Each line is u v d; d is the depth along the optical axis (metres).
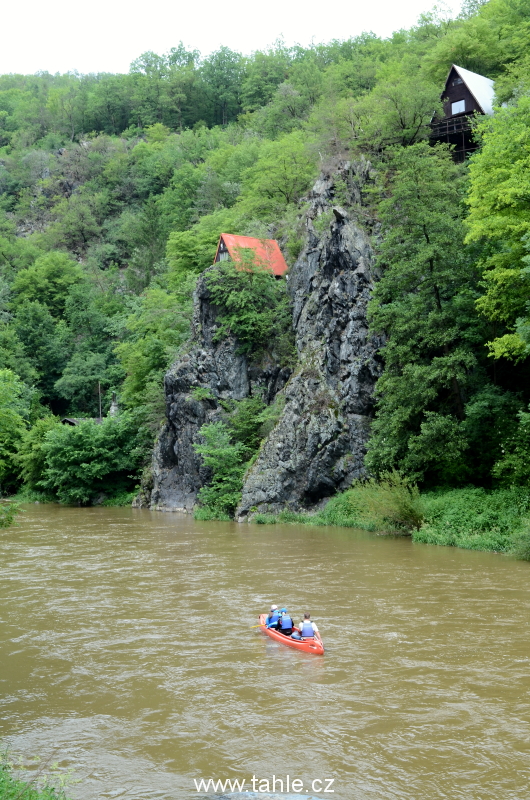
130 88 198.25
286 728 13.49
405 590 24.58
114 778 11.55
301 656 17.89
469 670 16.44
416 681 15.83
